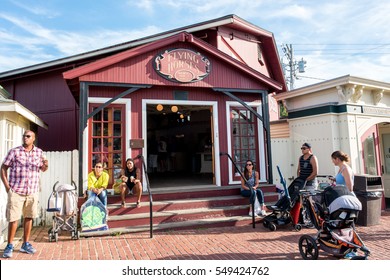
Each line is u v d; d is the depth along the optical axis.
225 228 6.59
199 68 7.87
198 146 13.81
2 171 4.83
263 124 8.48
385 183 10.58
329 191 4.50
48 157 7.48
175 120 14.65
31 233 6.39
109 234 6.02
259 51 13.15
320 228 4.59
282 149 9.83
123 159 7.42
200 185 8.41
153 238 5.83
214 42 10.90
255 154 8.65
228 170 8.25
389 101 9.98
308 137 9.39
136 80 7.32
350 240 4.36
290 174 9.80
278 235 5.98
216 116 8.29
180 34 7.55
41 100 11.98
